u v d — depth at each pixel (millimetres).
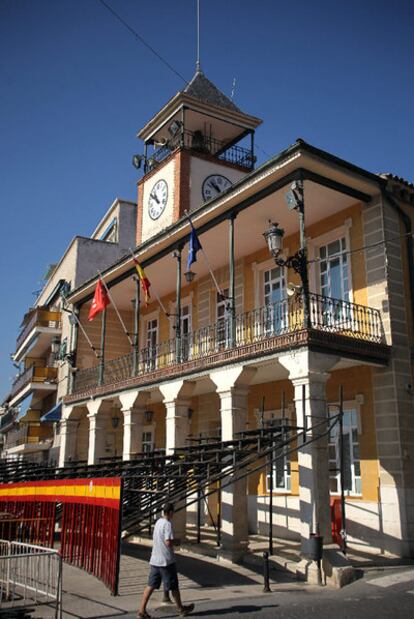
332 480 14328
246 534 12820
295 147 12797
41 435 31312
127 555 13742
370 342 12969
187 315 21391
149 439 22797
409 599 8719
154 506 11664
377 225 14203
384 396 13289
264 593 9602
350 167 13562
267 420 16734
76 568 11812
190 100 22031
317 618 7730
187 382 15875
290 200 13109
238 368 13711
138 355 19969
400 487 12578
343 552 10977
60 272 32062
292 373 12141
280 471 15930
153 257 19219
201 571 11602
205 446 12859
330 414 14562
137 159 24531
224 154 23609
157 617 8086
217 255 18594
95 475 15406
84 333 23578
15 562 8422
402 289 14008
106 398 20016
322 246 15859
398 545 12352
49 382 29922
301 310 14773
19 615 7574
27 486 15125
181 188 21562
